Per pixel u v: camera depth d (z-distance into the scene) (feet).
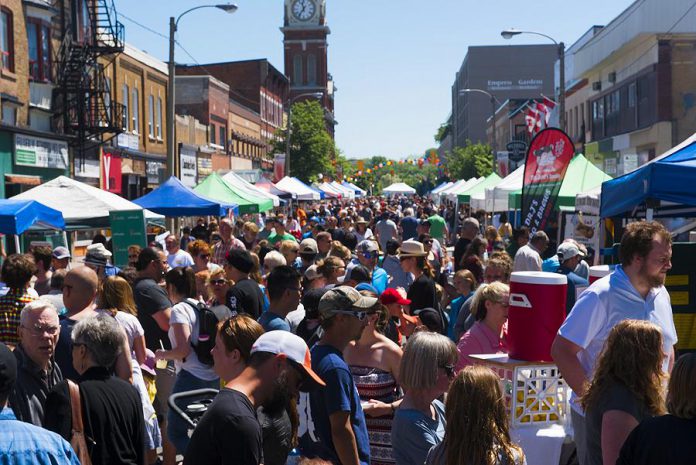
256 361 13.43
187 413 18.78
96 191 55.88
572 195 63.87
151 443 22.35
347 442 15.81
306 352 13.70
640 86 134.41
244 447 12.66
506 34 101.09
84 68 100.53
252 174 152.05
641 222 17.26
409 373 15.69
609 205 30.66
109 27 104.12
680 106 124.06
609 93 155.33
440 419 16.12
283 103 306.96
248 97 260.42
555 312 19.30
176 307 25.13
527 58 499.51
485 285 22.97
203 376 25.11
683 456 12.05
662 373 14.21
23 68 88.58
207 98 180.34
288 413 15.12
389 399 18.93
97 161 108.06
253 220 108.37
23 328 17.65
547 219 49.67
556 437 19.43
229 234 53.21
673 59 124.16
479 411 12.82
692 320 25.30
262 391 13.38
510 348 19.90
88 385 16.35
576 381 16.76
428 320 27.20
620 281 17.07
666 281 25.11
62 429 15.79
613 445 13.87
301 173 229.45
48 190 53.42
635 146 137.39
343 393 15.96
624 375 14.07
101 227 53.98
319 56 416.26
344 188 203.00
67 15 98.73
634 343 14.03
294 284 23.52
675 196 26.27
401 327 28.22
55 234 81.25
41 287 33.55
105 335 16.71
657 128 124.77
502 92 501.56
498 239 59.57
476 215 84.89
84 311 22.00
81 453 15.74
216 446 12.74
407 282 42.19
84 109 99.40
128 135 120.67
